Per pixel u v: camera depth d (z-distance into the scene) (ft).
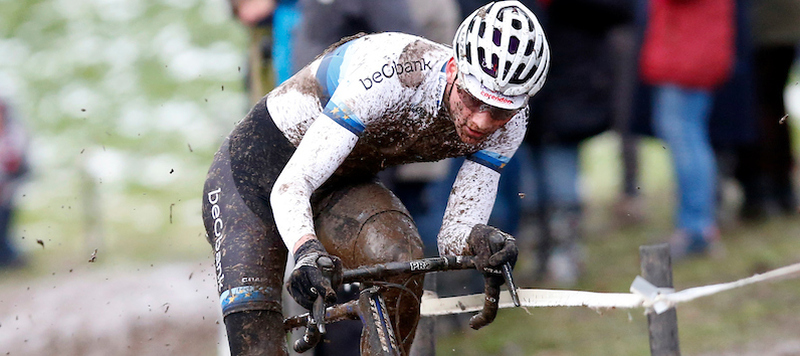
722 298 59.72
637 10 70.79
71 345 65.82
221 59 156.87
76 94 153.79
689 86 65.87
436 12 49.60
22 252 111.55
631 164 92.22
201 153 144.56
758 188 83.56
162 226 124.57
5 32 162.40
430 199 54.13
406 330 31.04
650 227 87.10
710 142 74.23
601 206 105.60
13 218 111.55
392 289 29.78
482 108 26.63
